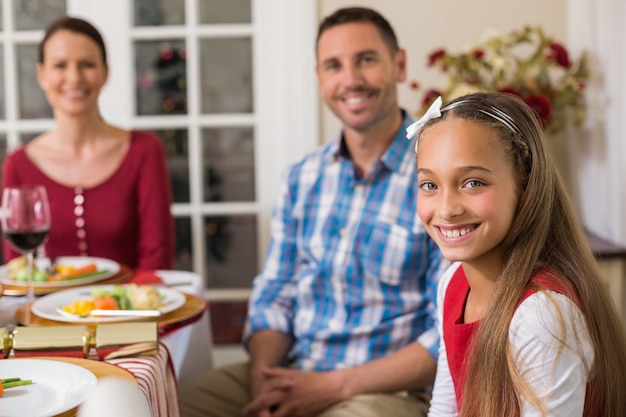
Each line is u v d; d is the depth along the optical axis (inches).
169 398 47.4
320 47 73.2
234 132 121.3
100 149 88.3
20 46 120.6
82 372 38.4
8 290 64.1
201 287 72.6
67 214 85.7
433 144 41.3
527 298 40.1
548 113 94.7
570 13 110.7
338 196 71.7
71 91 86.2
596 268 43.3
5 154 121.1
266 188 121.0
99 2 119.0
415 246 67.9
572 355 38.8
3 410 34.8
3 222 63.9
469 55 102.3
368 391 64.4
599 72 99.0
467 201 40.5
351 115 70.0
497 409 40.1
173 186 122.0
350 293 69.9
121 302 56.0
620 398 42.4
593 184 102.2
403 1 114.0
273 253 76.9
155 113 120.9
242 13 118.6
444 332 47.5
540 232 41.6
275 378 66.9
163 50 120.1
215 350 112.4
